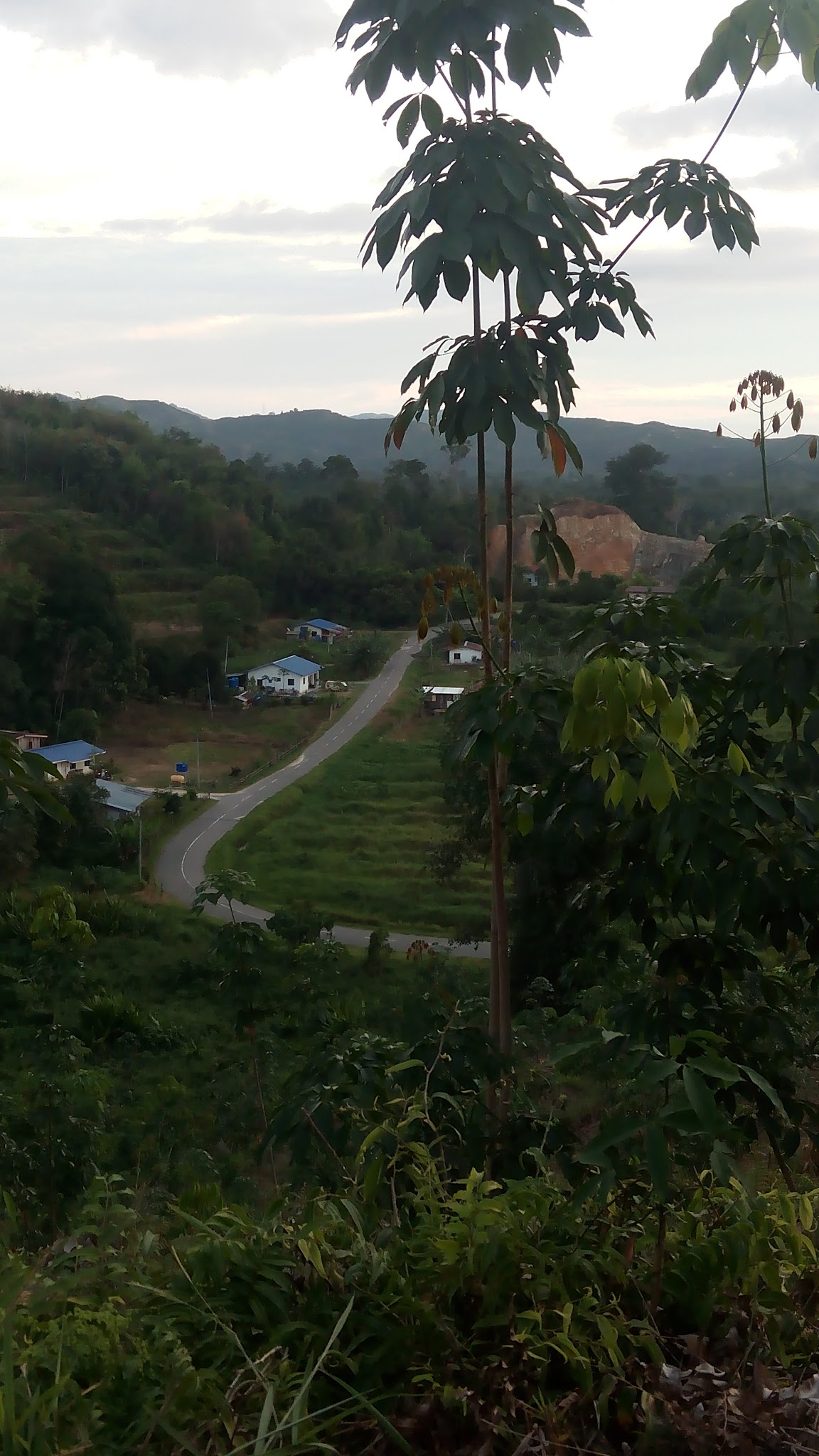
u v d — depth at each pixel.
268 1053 10.83
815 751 2.69
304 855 29.08
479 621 3.31
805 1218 1.82
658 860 2.37
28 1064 11.94
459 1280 1.68
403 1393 1.52
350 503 73.12
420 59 2.64
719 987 2.50
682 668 2.84
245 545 66.00
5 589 41.75
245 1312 1.63
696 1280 1.78
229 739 43.78
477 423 2.87
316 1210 1.85
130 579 61.00
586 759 2.51
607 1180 1.57
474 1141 2.60
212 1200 2.08
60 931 7.83
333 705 47.88
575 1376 1.56
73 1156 6.62
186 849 29.34
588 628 3.04
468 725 2.73
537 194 2.68
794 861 2.26
